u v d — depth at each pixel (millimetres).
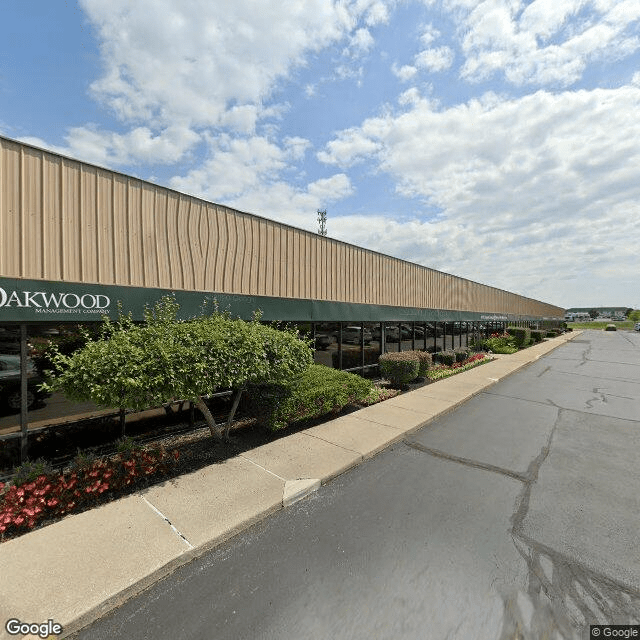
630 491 4336
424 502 4066
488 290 23906
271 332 5625
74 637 2344
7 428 4504
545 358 19328
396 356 10609
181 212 6258
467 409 8359
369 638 2309
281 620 2457
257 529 3539
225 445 5578
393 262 12570
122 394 4066
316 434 6176
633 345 28281
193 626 2414
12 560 2916
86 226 5145
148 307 5605
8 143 4477
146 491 4102
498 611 2525
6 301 4277
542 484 4527
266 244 7762
